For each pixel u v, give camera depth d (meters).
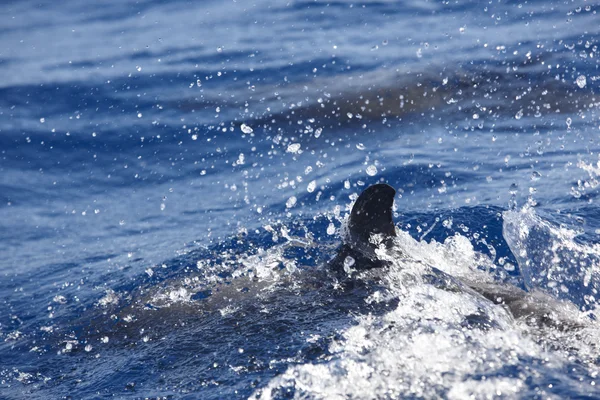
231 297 17.72
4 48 46.88
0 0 57.16
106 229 27.28
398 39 43.78
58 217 28.58
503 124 32.66
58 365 16.44
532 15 45.44
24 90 38.81
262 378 13.33
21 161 32.53
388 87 37.03
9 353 17.45
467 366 12.59
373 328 14.28
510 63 38.56
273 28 47.75
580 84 31.42
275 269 19.19
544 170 27.66
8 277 23.77
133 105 36.88
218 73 40.34
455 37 43.22
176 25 49.97
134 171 31.56
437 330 13.80
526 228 20.19
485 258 19.41
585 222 22.61
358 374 12.71
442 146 31.02
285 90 37.66
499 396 11.79
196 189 29.80
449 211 23.92
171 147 33.03
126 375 14.84
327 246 21.20
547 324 14.52
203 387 13.57
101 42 47.16
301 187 28.67
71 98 37.88
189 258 22.25
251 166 31.16
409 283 16.36
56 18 53.28
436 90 36.34
